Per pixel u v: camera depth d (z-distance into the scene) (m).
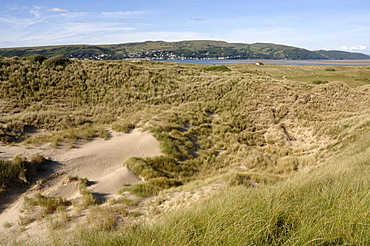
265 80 26.19
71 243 4.00
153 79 24.47
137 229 3.79
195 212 4.07
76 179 9.27
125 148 12.79
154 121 16.22
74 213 6.98
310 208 3.46
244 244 2.81
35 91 19.25
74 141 12.62
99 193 8.67
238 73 33.97
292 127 18.00
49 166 9.93
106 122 16.34
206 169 12.66
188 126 16.97
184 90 23.45
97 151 11.82
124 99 20.61
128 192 8.69
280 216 3.49
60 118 14.91
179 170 11.99
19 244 4.70
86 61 26.28
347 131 15.12
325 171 6.93
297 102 20.91
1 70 20.33
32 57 23.94
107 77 23.81
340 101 21.44
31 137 12.32
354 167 6.96
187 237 3.12
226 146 15.19
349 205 3.34
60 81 21.47
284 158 13.80
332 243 2.79
